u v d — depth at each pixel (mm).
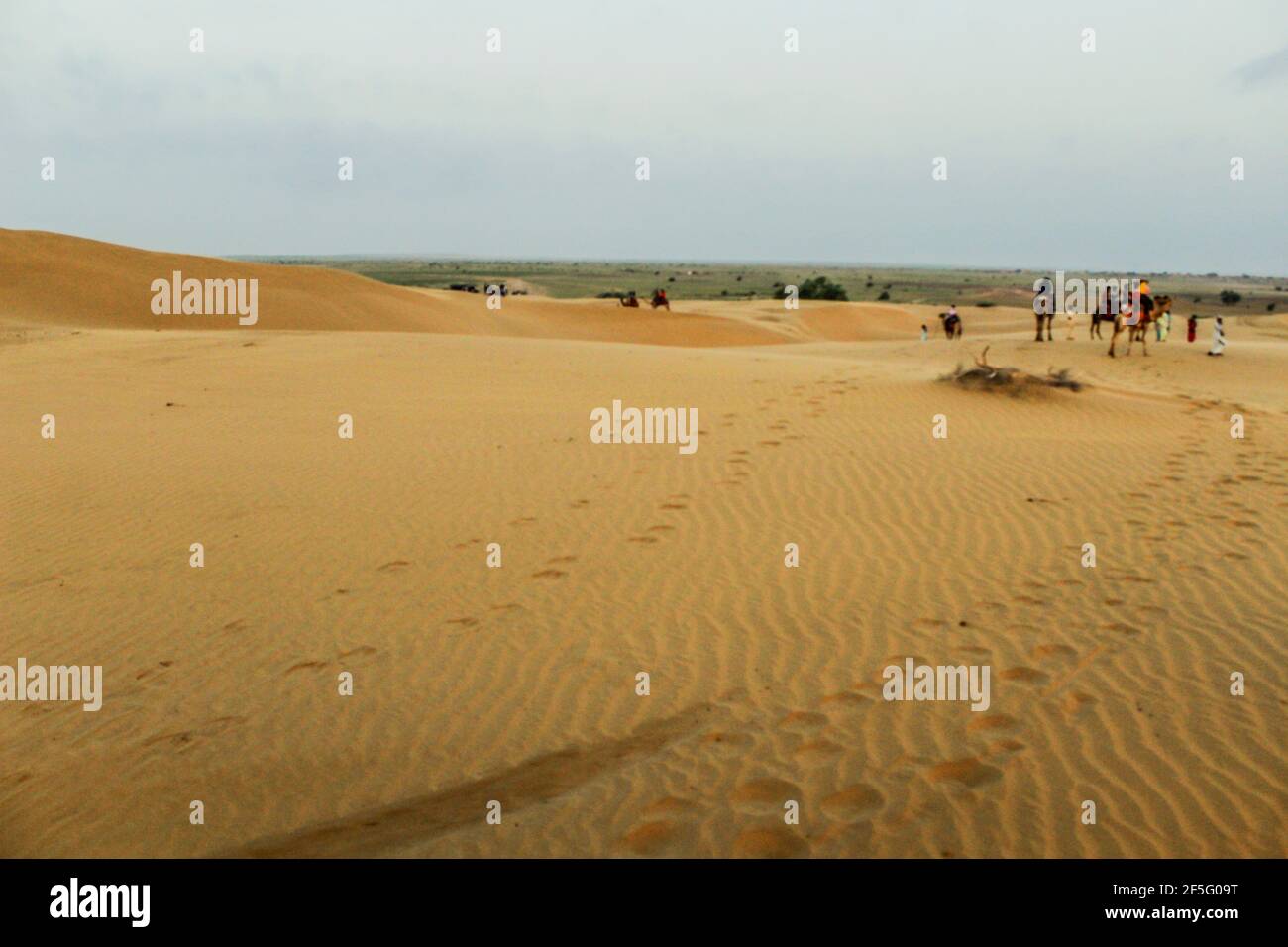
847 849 4879
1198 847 4766
